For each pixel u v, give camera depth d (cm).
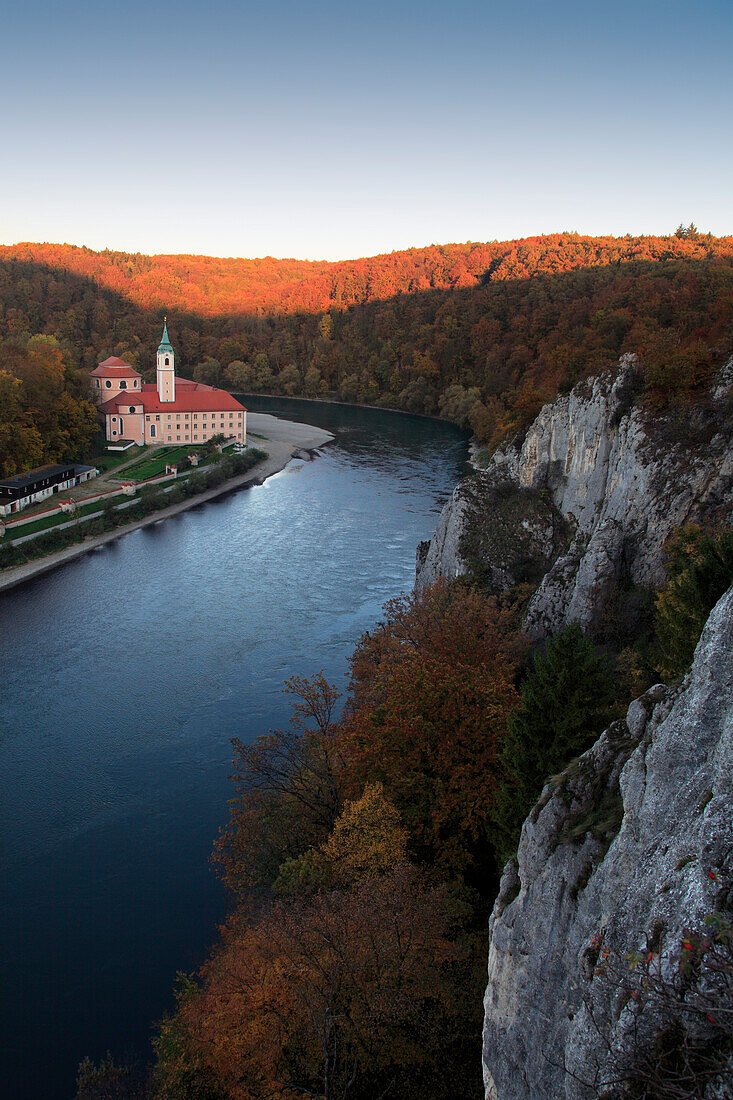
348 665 7394
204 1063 2920
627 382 6050
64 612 8719
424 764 3812
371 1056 2723
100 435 16512
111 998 3828
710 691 1689
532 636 5588
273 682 7062
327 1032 2516
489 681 4047
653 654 4025
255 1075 2752
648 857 1684
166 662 7456
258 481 15688
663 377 5469
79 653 7625
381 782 3772
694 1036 1270
